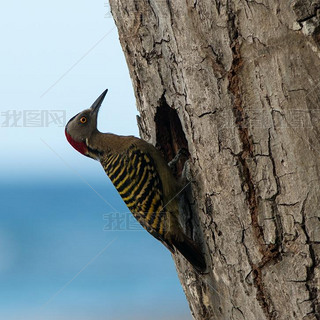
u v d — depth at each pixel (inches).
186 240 358.3
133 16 354.0
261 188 291.3
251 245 301.1
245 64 288.4
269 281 295.4
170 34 325.7
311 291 279.0
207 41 302.8
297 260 281.0
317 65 267.3
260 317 304.7
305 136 273.3
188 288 377.1
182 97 332.2
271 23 274.5
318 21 262.4
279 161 282.8
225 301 333.7
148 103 374.9
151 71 356.5
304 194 275.6
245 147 296.2
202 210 334.0
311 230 275.4
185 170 360.5
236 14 286.5
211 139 312.3
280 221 286.5
